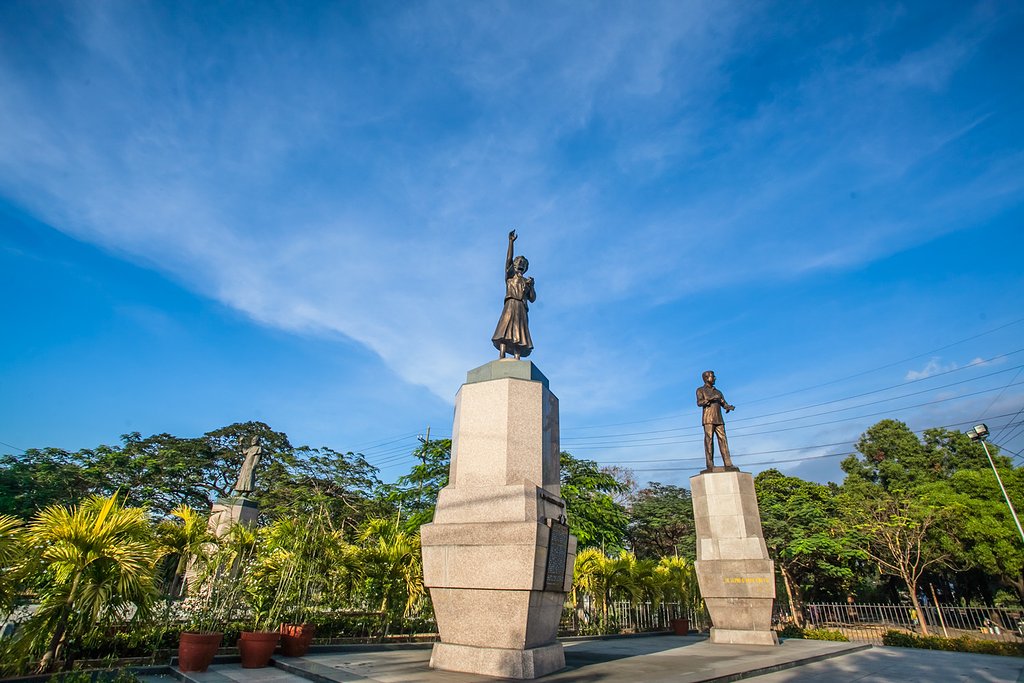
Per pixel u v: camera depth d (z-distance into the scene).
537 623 8.38
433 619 14.59
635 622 19.55
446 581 8.70
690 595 21.38
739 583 15.25
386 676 7.59
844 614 28.44
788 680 8.82
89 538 7.98
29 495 27.61
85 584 7.82
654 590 19.70
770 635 14.56
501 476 9.27
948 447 32.81
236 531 11.76
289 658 9.42
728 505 16.22
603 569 17.97
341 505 35.50
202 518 11.28
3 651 7.42
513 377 10.13
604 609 18.03
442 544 8.93
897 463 33.34
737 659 10.63
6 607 7.49
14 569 7.54
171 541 10.48
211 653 8.57
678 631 19.36
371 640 12.20
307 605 11.84
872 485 31.73
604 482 25.84
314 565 11.65
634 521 40.78
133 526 8.48
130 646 9.14
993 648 16.19
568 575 9.41
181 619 10.85
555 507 9.80
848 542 26.61
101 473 31.34
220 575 11.32
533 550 8.18
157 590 8.72
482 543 8.56
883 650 15.01
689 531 38.50
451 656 8.24
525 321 11.37
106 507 8.41
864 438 35.88
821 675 9.52
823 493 32.69
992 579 27.88
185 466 34.50
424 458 24.28
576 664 9.39
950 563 25.83
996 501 24.89
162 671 8.60
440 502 9.44
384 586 12.73
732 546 15.71
